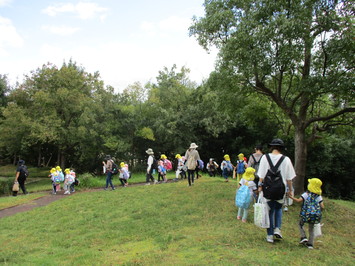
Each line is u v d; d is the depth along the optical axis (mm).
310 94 9578
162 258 5004
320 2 8594
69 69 25438
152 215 8812
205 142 30766
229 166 14656
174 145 27766
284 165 5445
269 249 5332
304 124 10625
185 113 27594
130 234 7062
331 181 30609
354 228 8391
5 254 5918
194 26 11266
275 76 11211
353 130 15141
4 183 17734
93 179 17500
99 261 5160
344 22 8438
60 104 24266
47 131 22328
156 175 22422
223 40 10914
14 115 23188
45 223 8773
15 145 25141
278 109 14938
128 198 11633
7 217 9828
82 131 23250
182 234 6598
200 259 4855
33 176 28688
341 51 8531
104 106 26281
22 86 26750
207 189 12016
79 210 10258
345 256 5375
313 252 5301
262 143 29594
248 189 7477
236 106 13031
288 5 9141
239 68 9781
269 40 8883
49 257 5719
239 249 5348
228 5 10477
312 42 8914
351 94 9016
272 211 5641
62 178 15477
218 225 7246
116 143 24281
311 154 28344
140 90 27188
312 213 5523
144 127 25719
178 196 11156
